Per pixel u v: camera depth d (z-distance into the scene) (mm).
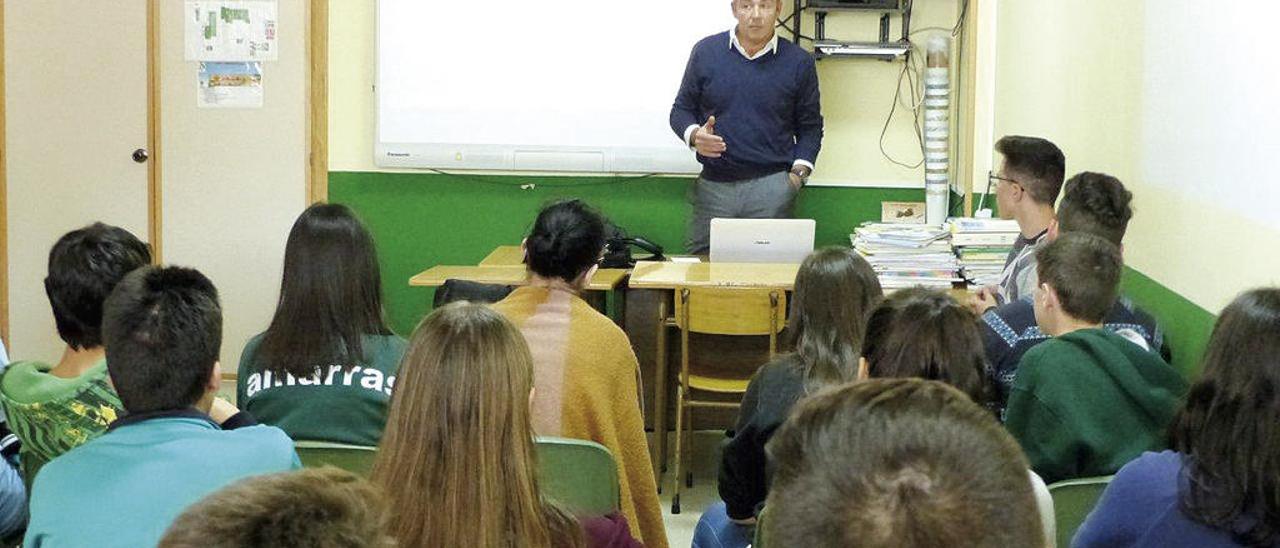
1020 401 2676
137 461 2004
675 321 4953
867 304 3018
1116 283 2943
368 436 2797
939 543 844
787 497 903
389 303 6867
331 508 867
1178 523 1812
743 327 4805
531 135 6609
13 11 6746
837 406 941
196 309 2148
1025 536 866
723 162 6164
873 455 884
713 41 6172
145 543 1947
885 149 6594
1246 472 1745
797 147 6207
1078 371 2613
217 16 6719
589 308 3100
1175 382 2631
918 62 6520
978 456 883
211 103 6766
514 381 1766
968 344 2330
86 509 1966
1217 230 3658
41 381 2596
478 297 5352
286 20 6719
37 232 6867
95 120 6785
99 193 6836
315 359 2781
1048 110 5449
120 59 6746
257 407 2811
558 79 6559
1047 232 4117
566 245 3076
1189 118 3912
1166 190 4121
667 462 5527
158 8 6715
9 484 2715
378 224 6836
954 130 6543
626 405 3049
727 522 3283
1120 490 1924
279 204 6836
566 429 2939
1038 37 5531
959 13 6430
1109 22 4719
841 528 860
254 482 905
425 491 1728
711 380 5031
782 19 6520
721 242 5438
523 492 1752
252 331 6926
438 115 6625
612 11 6492
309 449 2531
